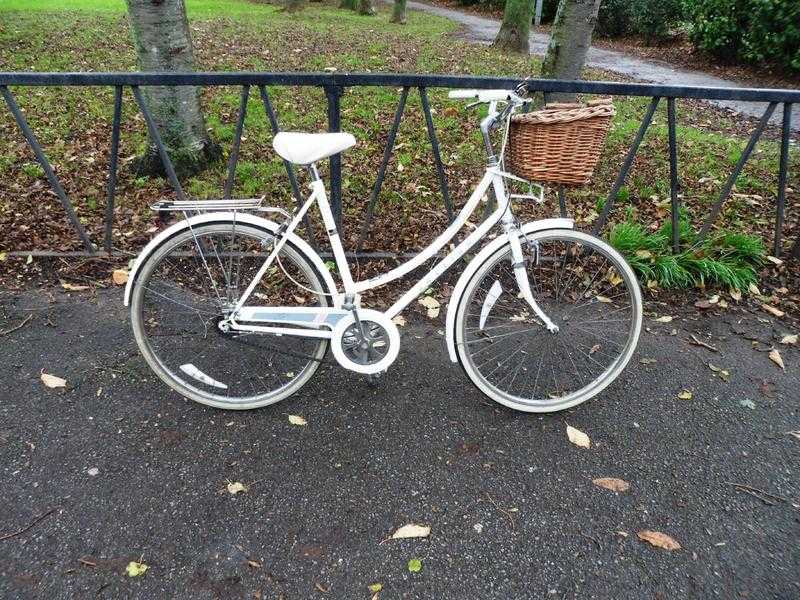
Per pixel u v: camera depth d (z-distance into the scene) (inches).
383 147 214.5
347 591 70.9
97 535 76.4
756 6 380.8
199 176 184.5
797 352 118.1
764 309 131.9
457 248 93.1
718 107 306.3
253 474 86.4
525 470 89.0
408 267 92.7
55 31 376.2
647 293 136.1
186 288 128.6
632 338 99.0
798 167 216.1
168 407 98.1
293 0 603.2
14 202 165.2
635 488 86.6
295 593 70.4
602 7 592.4
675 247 143.5
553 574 73.6
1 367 104.7
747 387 108.0
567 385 107.4
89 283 130.7
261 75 114.9
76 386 101.4
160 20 166.4
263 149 207.6
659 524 81.0
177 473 86.0
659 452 93.3
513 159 88.3
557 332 95.8
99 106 238.1
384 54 390.0
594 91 119.5
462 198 181.5
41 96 245.1
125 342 113.0
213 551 74.9
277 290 128.7
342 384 104.6
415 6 876.0
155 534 76.9
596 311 126.8
